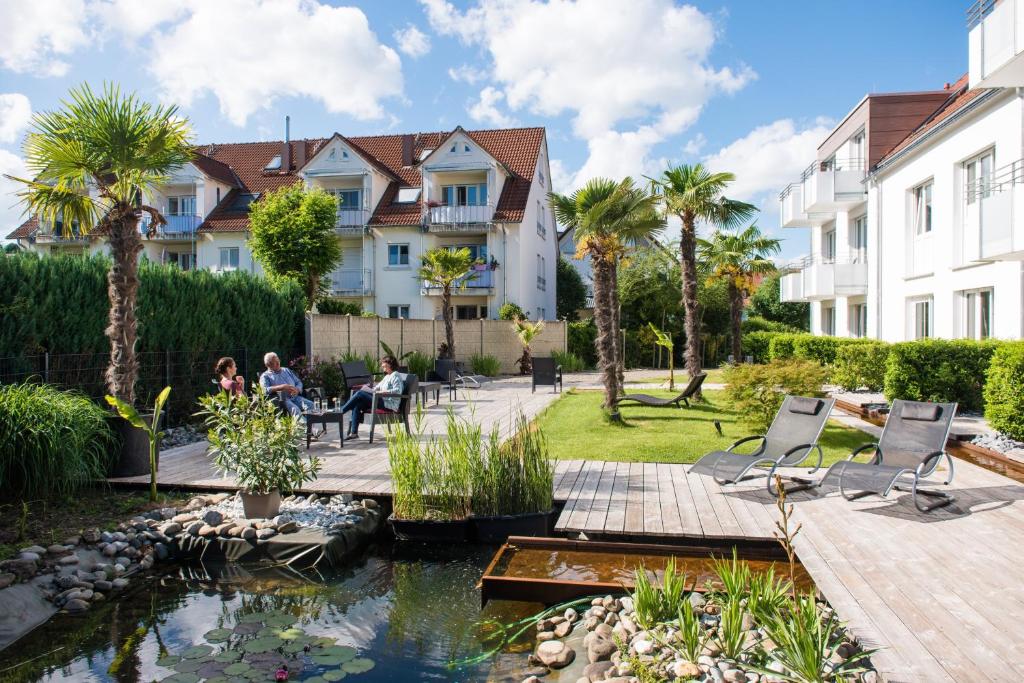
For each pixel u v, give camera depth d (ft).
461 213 96.53
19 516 19.65
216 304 39.96
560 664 12.37
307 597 16.38
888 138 61.87
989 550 15.07
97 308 31.19
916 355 38.52
